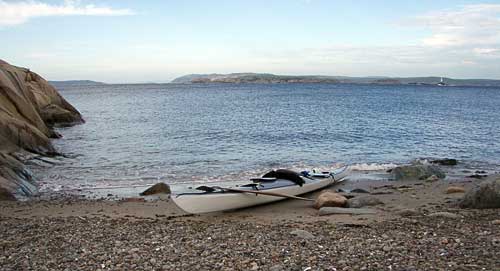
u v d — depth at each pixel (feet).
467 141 101.86
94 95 387.55
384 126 127.65
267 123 133.69
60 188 56.13
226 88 573.74
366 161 76.64
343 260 24.91
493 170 70.13
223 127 122.52
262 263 24.84
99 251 27.81
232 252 27.12
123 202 47.80
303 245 28.43
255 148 87.45
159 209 44.39
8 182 51.57
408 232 31.73
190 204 40.91
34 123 94.32
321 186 54.90
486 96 379.96
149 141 96.84
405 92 453.58
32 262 25.77
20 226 35.32
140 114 171.42
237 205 43.65
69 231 33.68
